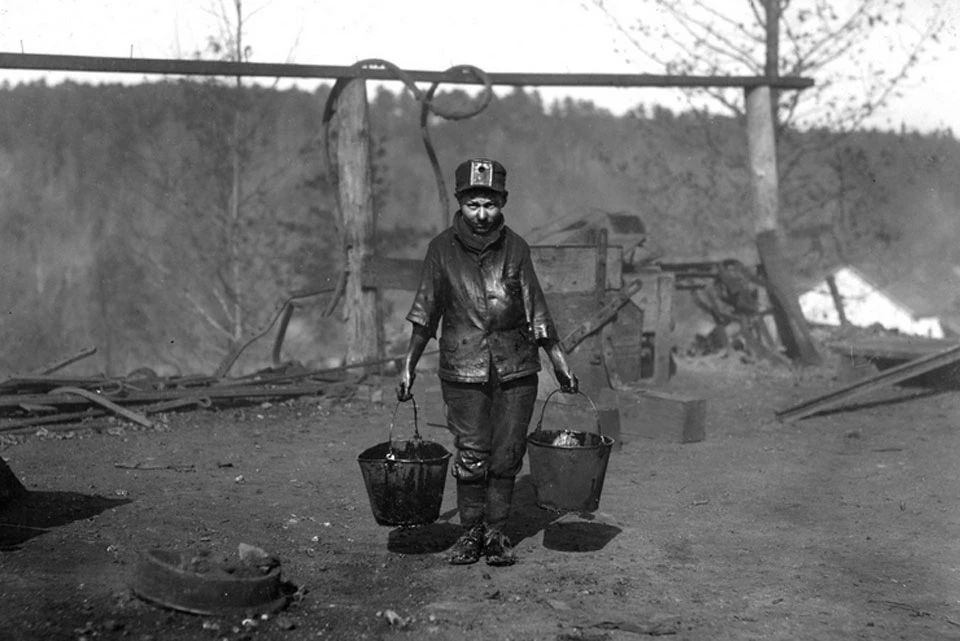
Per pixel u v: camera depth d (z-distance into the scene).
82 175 31.05
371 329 11.43
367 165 11.45
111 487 6.53
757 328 13.99
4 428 8.32
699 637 4.06
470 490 5.05
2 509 5.75
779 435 9.25
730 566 5.11
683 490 6.95
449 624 4.14
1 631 3.88
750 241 14.91
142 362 27.75
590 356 9.30
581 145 41.91
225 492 6.53
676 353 14.16
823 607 4.46
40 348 28.14
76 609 4.13
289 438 8.69
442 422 9.27
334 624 4.13
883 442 8.86
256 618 4.13
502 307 4.88
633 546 5.45
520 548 5.38
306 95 25.12
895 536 5.76
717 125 19.72
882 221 19.50
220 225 22.59
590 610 4.36
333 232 21.17
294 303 11.49
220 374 10.89
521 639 3.99
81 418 8.93
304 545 5.31
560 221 12.85
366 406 10.30
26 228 30.72
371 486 4.70
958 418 9.87
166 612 4.13
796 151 19.69
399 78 11.34
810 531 5.88
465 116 11.63
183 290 23.83
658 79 13.29
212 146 22.44
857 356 12.26
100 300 28.05
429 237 21.03
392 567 4.95
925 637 4.11
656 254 12.60
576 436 5.14
